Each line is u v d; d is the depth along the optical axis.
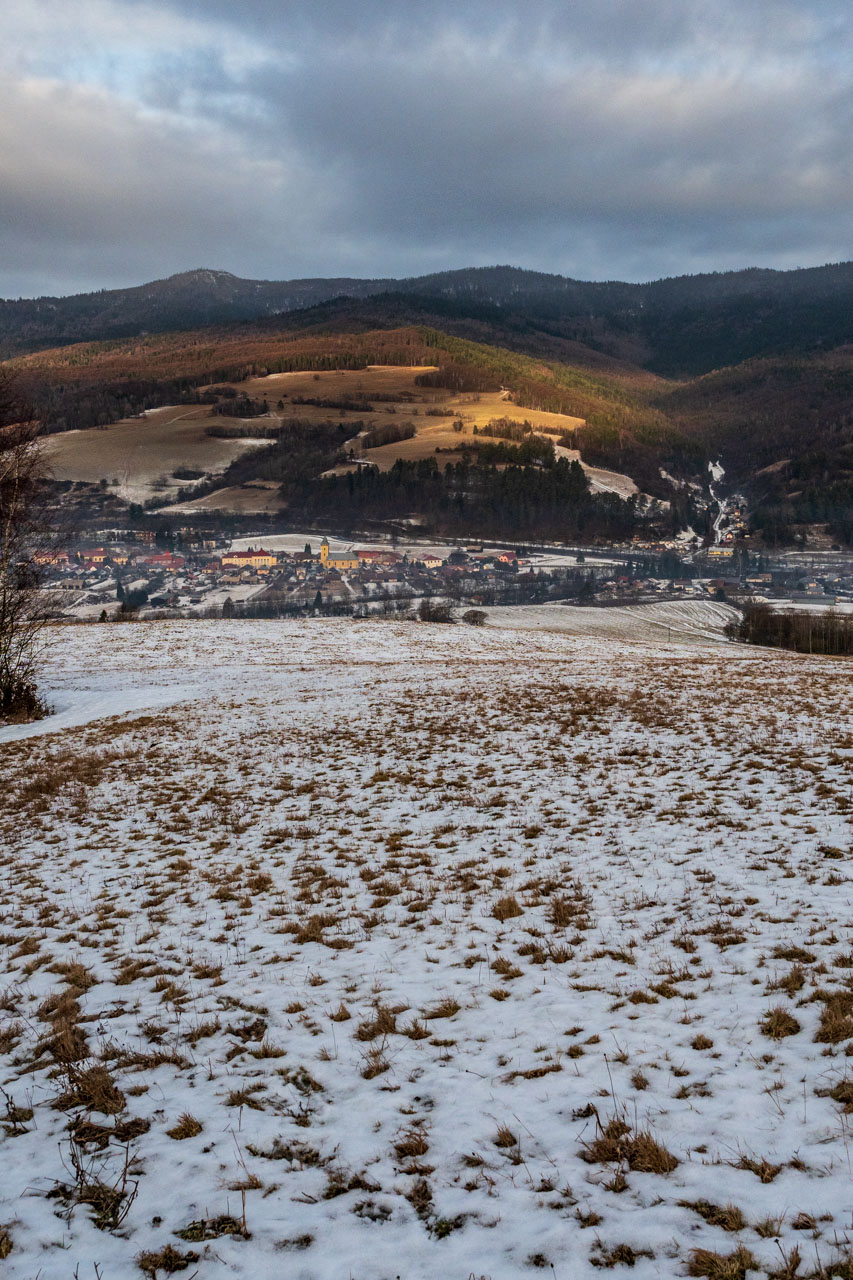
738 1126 5.76
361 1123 6.47
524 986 8.81
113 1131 6.65
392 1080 7.11
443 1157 5.89
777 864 11.68
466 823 16.25
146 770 23.89
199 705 34.19
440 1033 7.95
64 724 32.12
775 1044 6.83
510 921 10.91
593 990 8.51
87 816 19.64
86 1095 7.27
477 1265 4.79
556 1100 6.46
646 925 10.17
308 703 33.16
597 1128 5.94
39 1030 8.91
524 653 51.06
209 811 19.19
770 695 28.36
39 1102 7.28
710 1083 6.38
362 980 9.50
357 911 11.98
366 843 15.61
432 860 14.13
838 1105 5.80
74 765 24.80
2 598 33.31
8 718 33.38
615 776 18.64
